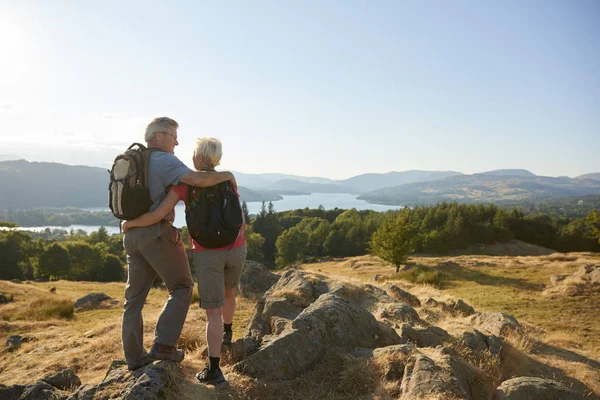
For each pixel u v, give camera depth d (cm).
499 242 7994
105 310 1709
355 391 370
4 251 6600
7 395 418
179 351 364
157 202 316
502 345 670
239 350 419
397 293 1105
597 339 1338
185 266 349
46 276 6444
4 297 2212
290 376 390
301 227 11662
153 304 1600
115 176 314
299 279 923
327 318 466
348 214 12375
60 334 1066
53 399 380
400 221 3938
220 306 338
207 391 328
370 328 501
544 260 4019
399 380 380
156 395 296
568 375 640
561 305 1986
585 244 8181
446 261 4303
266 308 678
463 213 8781
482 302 2122
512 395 366
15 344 999
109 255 7106
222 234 319
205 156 327
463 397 336
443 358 414
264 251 10594
